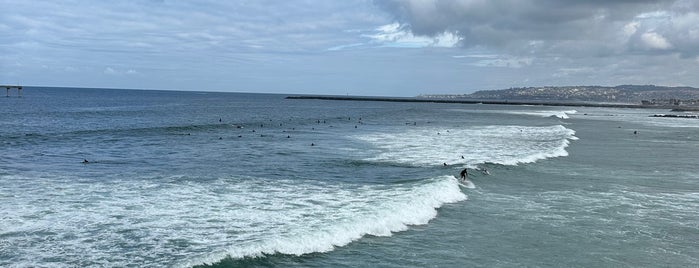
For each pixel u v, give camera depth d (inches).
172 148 1338.6
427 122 2694.4
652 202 780.6
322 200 725.3
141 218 613.0
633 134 2092.8
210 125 2103.8
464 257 526.9
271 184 849.5
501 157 1198.9
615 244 579.5
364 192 785.6
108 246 510.9
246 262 478.3
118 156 1168.2
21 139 1475.1
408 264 502.0
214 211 653.3
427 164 1090.1
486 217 676.7
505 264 511.2
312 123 2450.8
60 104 4212.6
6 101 4554.6
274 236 544.7
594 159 1237.1
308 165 1071.6
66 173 916.6
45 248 499.2
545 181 928.3
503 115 3713.1
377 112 3922.2
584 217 685.9
